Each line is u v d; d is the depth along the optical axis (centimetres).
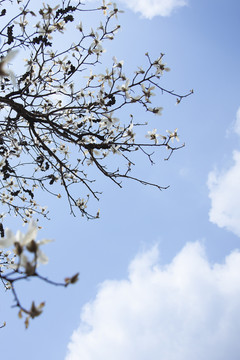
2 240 144
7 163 512
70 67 488
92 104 471
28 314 147
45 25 455
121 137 487
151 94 450
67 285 145
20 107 459
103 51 479
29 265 144
